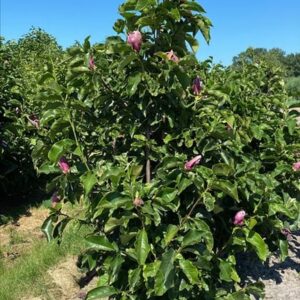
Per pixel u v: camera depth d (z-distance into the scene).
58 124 2.96
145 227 2.84
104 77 3.15
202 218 3.12
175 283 2.86
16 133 6.22
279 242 4.06
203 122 3.18
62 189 3.03
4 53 7.17
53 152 2.79
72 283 4.30
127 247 3.02
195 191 3.01
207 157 3.25
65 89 3.15
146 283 2.85
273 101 4.80
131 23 2.98
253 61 6.77
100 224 3.29
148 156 3.09
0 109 6.46
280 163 4.25
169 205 2.79
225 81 4.77
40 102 3.53
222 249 3.38
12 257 5.14
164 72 2.79
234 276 3.37
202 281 3.03
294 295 4.15
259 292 3.44
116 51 2.86
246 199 3.48
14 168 6.55
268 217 3.72
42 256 4.86
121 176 2.79
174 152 3.18
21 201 7.25
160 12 2.84
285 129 4.62
